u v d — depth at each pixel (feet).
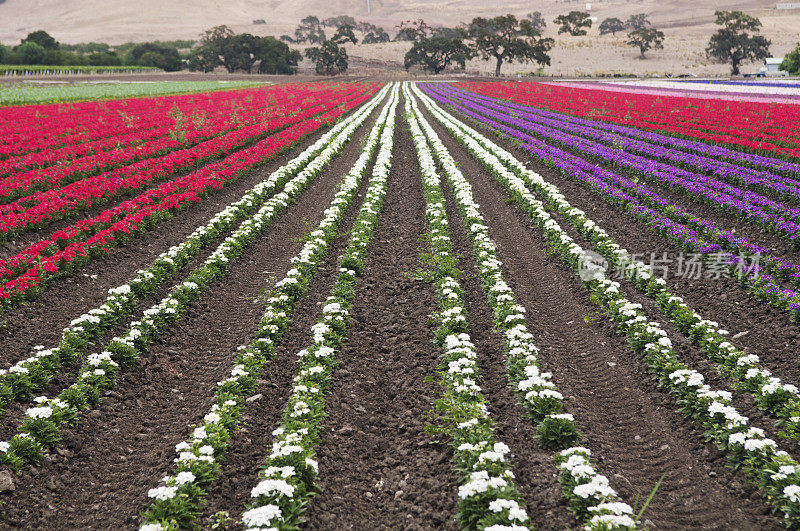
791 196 60.80
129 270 47.19
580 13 634.02
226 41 489.26
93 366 30.89
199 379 32.99
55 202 57.52
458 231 58.49
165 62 485.97
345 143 115.44
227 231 57.67
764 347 32.78
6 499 22.63
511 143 109.19
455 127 128.98
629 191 67.26
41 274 41.73
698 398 26.81
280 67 508.53
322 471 24.86
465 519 21.15
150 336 35.68
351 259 47.75
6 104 166.30
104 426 28.04
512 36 487.20
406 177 84.79
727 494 22.54
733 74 476.95
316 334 34.73
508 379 31.09
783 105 153.89
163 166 77.77
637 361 32.86
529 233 57.52
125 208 58.65
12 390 28.43
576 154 97.71
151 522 21.09
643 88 269.85
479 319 38.91
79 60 437.58
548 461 24.61
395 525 22.21
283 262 51.08
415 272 47.47
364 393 31.42
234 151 99.91
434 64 512.63
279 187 75.92
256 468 25.26
